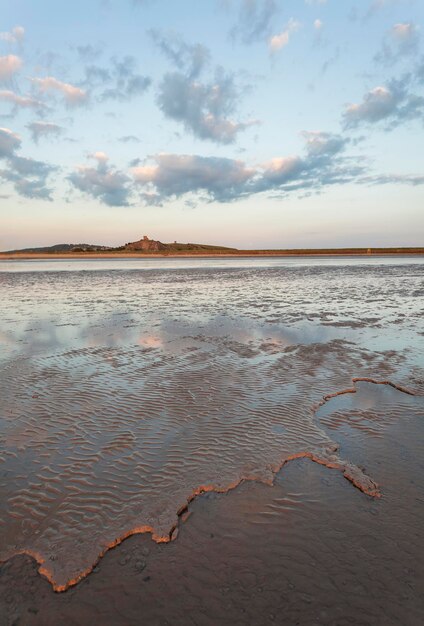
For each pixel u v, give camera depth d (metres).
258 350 10.36
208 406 6.82
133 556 3.64
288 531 3.96
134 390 7.54
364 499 4.44
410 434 5.91
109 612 3.11
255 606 3.15
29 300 20.91
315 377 8.26
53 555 3.63
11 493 4.50
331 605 3.15
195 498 4.46
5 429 5.99
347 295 22.12
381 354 9.91
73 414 6.50
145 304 19.20
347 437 5.84
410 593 3.24
